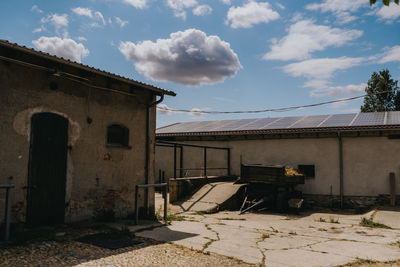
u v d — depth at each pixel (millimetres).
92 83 6840
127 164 7617
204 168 14172
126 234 5828
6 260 4047
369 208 11375
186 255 4809
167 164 16328
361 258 4977
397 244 5977
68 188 6316
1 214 5238
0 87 5309
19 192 5504
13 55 5492
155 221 7488
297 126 13328
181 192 11219
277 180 10695
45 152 5926
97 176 6887
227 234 6488
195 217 8664
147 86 7586
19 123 5547
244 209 10695
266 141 13836
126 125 7645
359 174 11828
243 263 4566
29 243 4879
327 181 12383
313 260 4812
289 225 8031
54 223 6055
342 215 10234
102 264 4137
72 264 4070
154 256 4648
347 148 12125
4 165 5332
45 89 5965
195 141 15672
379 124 11500
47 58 5617
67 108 6336
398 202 11102
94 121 6871
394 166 11281
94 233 5809
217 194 11008
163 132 16734
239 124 16188
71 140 6387
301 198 11766
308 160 12828
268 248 5473
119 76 6879
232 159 14578
